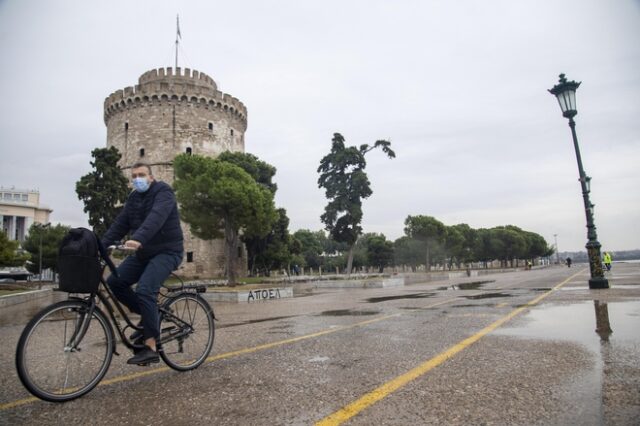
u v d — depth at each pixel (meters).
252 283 38.19
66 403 3.71
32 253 56.97
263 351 5.65
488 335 6.18
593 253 14.46
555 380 3.87
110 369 4.96
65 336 3.95
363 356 5.14
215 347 6.11
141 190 4.75
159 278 4.51
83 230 4.07
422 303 11.92
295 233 101.50
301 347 5.83
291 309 12.15
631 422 2.89
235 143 61.91
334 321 8.66
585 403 3.27
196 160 37.72
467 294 14.62
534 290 15.08
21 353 3.59
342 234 35.25
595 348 5.08
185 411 3.40
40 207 118.56
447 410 3.23
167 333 4.76
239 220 31.77
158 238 4.66
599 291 13.07
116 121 57.78
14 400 3.84
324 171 35.91
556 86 15.29
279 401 3.56
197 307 5.13
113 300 4.47
